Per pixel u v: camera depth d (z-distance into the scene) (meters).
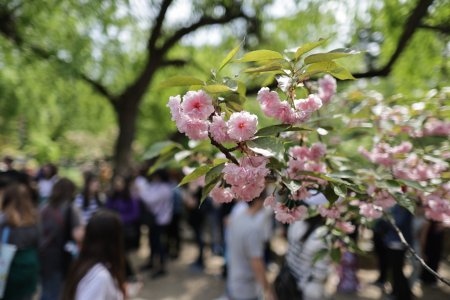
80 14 6.26
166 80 1.31
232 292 2.96
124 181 5.32
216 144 1.28
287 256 2.73
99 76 7.75
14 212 3.16
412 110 2.20
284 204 1.49
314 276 2.51
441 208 1.84
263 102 1.35
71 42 6.29
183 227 8.80
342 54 1.27
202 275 5.98
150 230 5.92
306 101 1.38
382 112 2.19
